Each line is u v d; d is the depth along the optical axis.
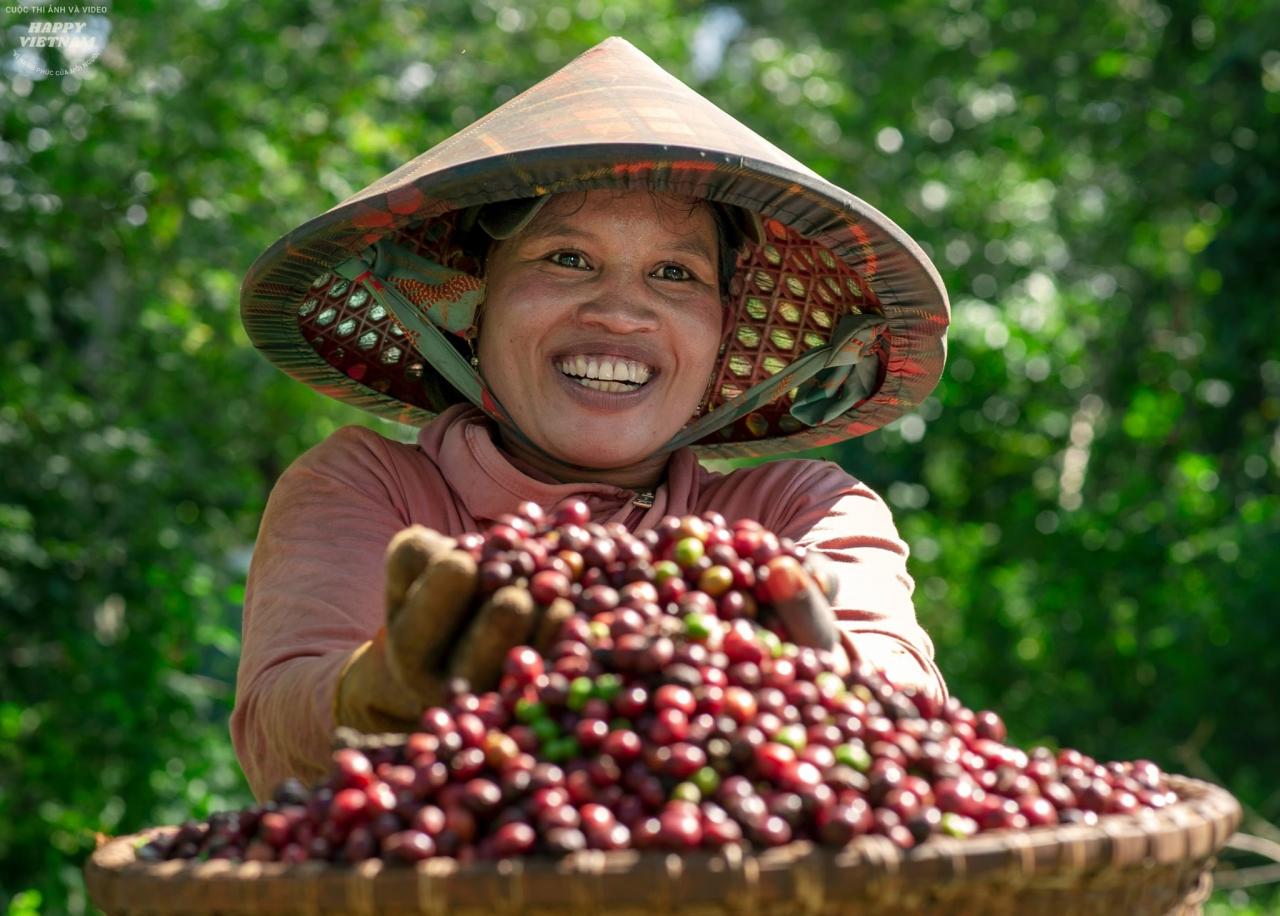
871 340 2.56
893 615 2.13
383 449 2.36
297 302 2.45
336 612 2.08
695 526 1.80
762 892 1.36
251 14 7.82
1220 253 9.48
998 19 11.59
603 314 2.29
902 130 12.47
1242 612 8.59
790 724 1.58
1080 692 10.02
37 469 6.51
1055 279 12.52
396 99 9.34
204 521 7.48
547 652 1.65
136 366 7.30
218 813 1.70
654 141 2.09
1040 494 10.91
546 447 2.36
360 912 1.40
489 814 1.47
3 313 6.55
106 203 6.74
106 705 6.47
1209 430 10.41
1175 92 10.52
